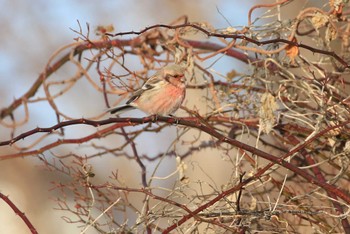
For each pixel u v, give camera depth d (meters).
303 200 11.55
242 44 12.17
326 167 12.96
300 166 12.34
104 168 19.47
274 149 13.62
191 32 13.51
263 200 11.21
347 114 11.42
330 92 11.48
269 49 12.23
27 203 20.30
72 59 13.27
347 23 12.73
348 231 10.63
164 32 13.30
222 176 17.91
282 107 13.10
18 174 20.44
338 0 11.50
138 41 13.34
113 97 21.17
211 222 9.77
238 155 11.35
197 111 12.16
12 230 20.11
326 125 11.59
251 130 13.16
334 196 10.94
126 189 9.90
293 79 11.76
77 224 19.75
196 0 21.45
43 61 21.12
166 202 10.25
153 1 21.59
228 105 11.98
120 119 10.06
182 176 10.87
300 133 11.95
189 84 12.98
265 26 11.86
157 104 12.02
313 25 11.56
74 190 11.78
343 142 11.50
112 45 13.09
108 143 19.56
